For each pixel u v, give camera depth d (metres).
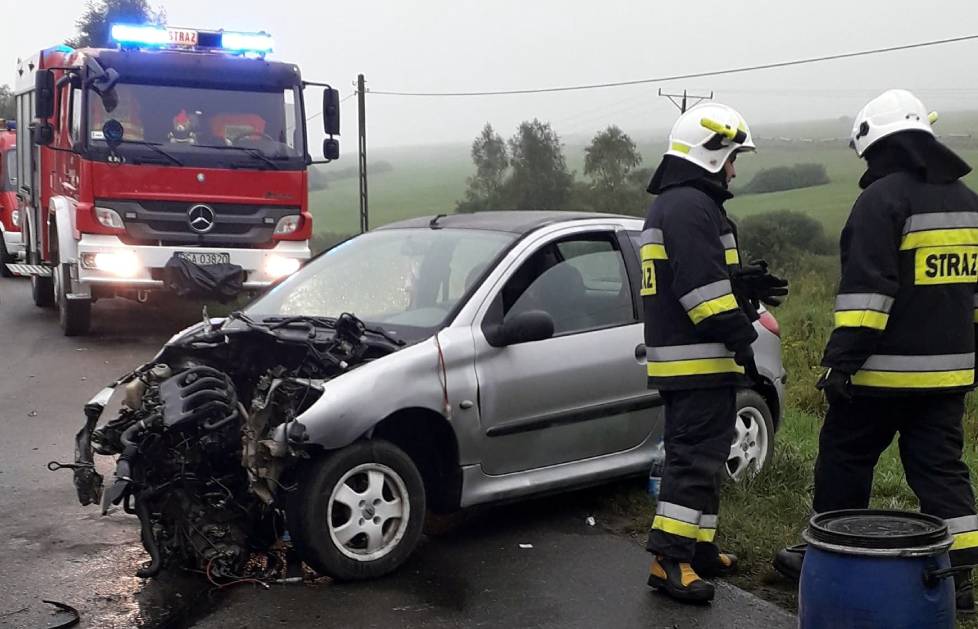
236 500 4.63
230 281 11.03
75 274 11.15
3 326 13.18
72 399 8.65
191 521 4.56
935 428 4.26
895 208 4.07
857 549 3.41
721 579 4.71
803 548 4.57
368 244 6.05
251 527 4.72
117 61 10.88
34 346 11.48
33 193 13.99
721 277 4.23
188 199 11.03
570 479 5.34
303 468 4.53
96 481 4.75
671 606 4.38
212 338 4.83
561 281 5.47
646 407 5.64
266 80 11.41
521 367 5.10
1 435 7.36
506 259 5.30
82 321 12.11
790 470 6.05
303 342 4.74
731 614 4.30
